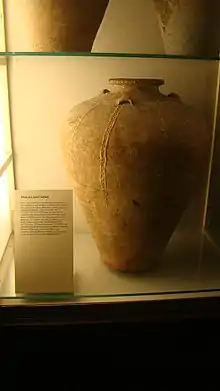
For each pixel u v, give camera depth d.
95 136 0.57
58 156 0.84
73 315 0.58
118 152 0.56
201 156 0.61
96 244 0.69
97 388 0.59
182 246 0.79
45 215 0.60
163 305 0.60
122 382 0.59
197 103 0.83
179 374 0.60
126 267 0.67
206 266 0.72
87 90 0.81
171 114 0.58
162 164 0.57
